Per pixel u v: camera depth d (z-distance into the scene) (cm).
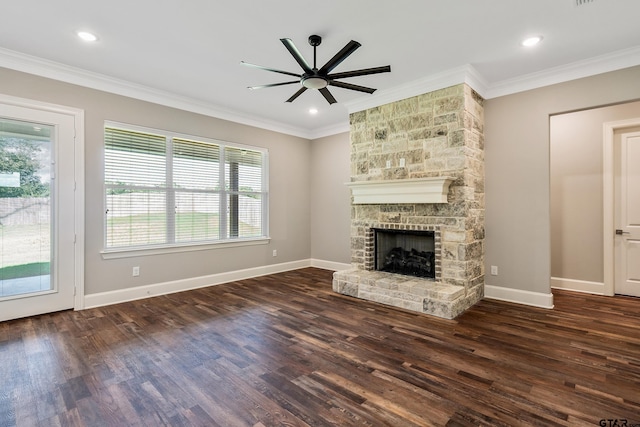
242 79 383
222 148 504
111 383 212
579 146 436
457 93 363
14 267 331
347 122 569
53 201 350
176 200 451
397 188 400
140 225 417
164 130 432
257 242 549
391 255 453
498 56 326
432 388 205
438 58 330
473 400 191
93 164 375
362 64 343
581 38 290
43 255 346
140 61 337
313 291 448
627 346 263
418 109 397
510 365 233
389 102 425
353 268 471
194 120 464
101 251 379
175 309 368
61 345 271
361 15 256
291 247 606
